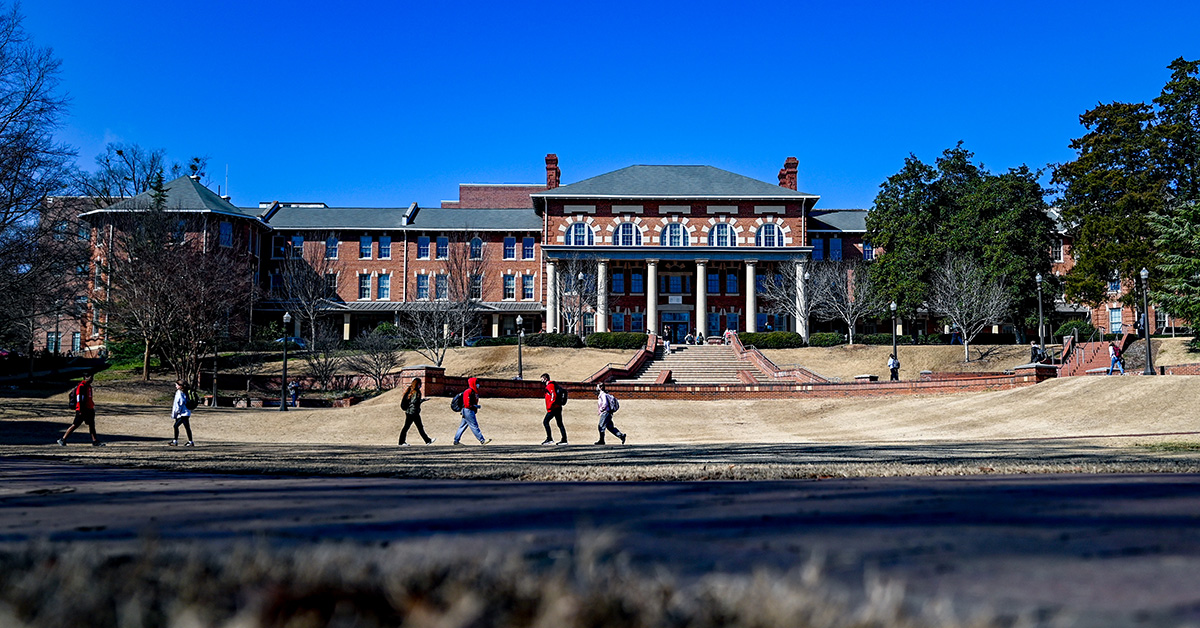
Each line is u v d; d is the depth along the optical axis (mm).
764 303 65625
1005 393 28031
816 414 30203
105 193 55250
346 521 2889
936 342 58188
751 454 11141
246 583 1354
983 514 3025
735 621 1140
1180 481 5109
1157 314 63875
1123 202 48469
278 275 67500
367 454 12086
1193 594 1543
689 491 4496
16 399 33594
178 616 1125
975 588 1605
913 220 58875
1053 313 63281
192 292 41250
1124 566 1882
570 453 12156
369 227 68188
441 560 1482
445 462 8930
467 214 72812
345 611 1107
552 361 51688
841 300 58750
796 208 63719
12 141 25625
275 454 12062
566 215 63875
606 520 2896
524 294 68750
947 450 12195
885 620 1121
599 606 1131
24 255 26703
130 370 50844
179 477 6727
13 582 1287
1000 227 56812
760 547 2176
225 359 51844
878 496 3928
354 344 50031
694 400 35469
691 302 65188
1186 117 49094
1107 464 7289
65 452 13023
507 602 1202
